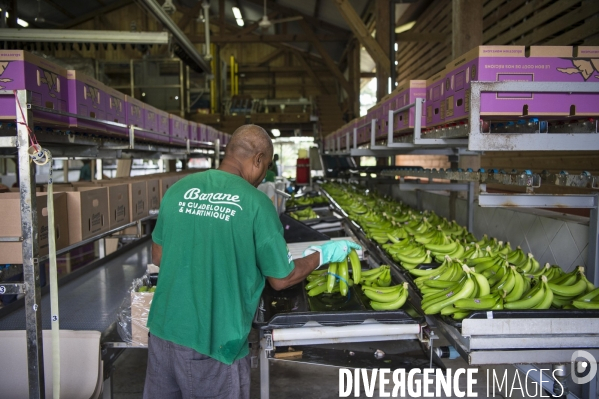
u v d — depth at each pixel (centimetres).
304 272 172
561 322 153
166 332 152
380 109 419
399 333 177
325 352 201
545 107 201
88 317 247
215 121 1293
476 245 250
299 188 965
